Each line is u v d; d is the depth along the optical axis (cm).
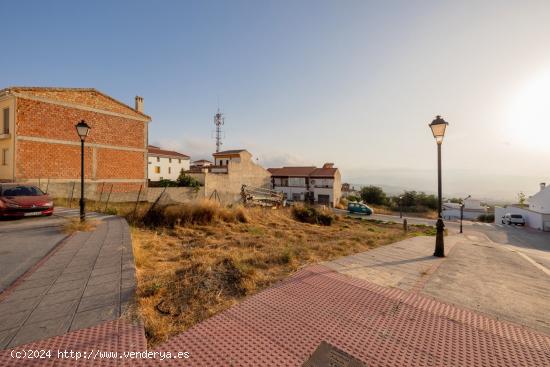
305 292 382
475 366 227
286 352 244
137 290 378
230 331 279
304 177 4341
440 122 686
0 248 583
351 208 3328
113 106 2036
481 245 991
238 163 3484
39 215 955
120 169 2070
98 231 770
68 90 1759
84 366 218
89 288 379
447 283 445
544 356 241
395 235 1159
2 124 1594
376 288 405
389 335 274
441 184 691
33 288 377
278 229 1102
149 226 951
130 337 263
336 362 230
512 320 311
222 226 1038
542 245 1700
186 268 486
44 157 1641
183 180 3000
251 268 481
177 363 226
